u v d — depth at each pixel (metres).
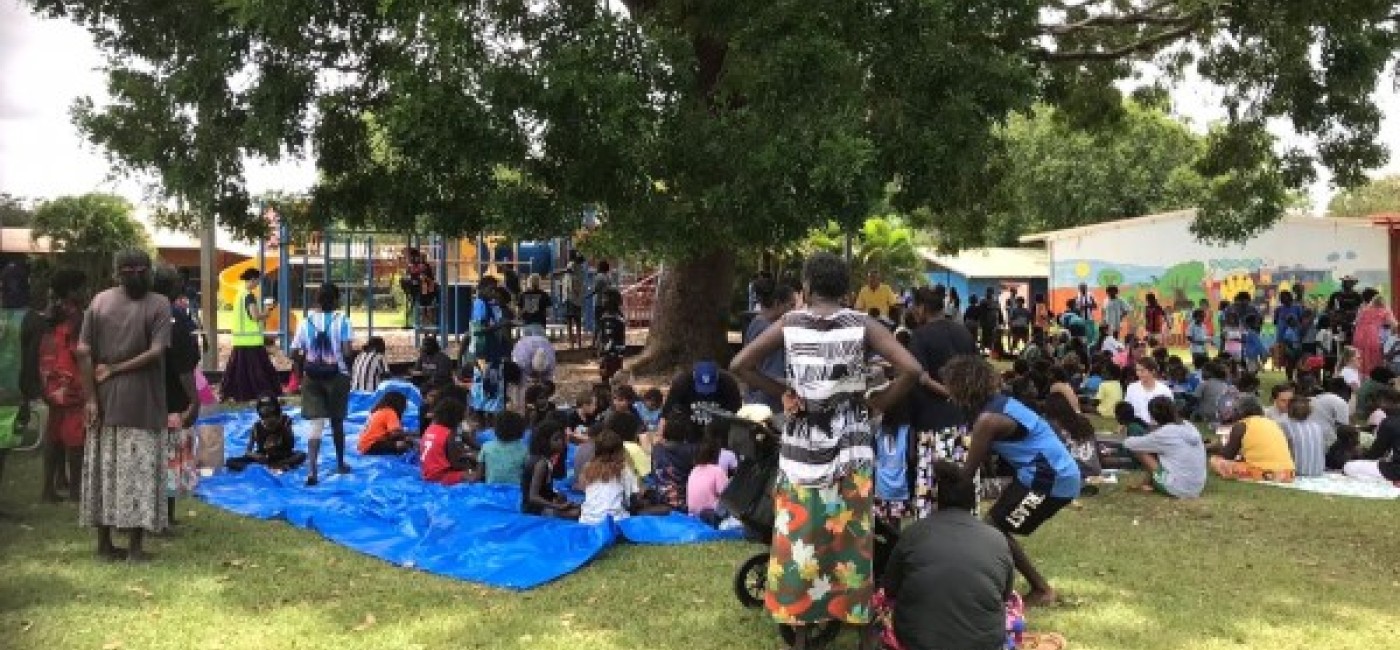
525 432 9.98
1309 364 17.48
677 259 10.78
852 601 4.89
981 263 40.56
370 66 11.88
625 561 6.73
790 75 9.78
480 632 5.38
